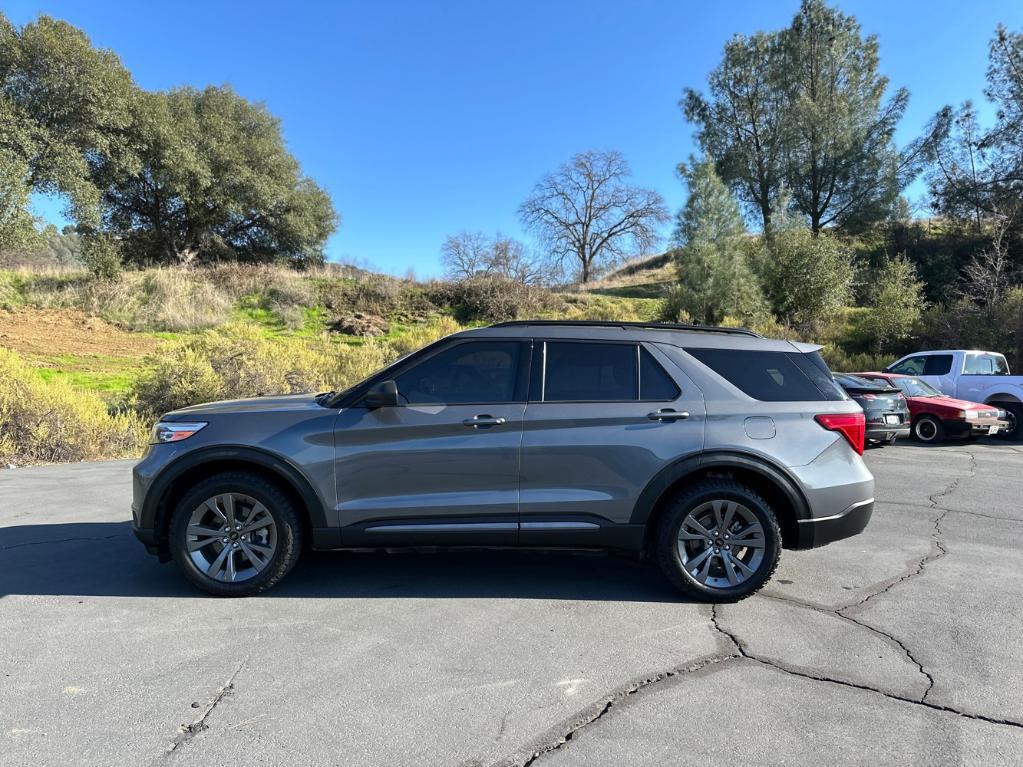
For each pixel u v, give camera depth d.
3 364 9.89
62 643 3.58
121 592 4.34
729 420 4.21
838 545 5.59
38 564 4.89
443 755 2.62
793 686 3.19
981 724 2.87
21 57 23.23
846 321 24.48
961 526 6.23
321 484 4.14
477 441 4.15
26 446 9.28
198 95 33.66
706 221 23.91
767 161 34.09
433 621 3.93
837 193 32.44
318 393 4.91
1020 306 19.36
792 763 2.59
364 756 2.61
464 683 3.20
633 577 4.75
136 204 32.16
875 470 9.52
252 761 2.57
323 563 5.00
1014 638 3.74
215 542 4.24
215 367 11.75
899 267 22.39
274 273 24.05
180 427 4.23
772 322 23.02
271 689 3.12
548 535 4.17
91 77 24.47
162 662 3.38
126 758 2.58
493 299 23.67
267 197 32.84
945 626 3.90
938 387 14.61
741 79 34.25
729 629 3.85
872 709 2.99
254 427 4.20
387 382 4.12
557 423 4.18
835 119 31.73
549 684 3.19
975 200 28.06
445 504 4.15
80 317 19.16
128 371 14.35
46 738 2.70
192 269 25.14
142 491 4.19
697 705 3.01
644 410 4.21
